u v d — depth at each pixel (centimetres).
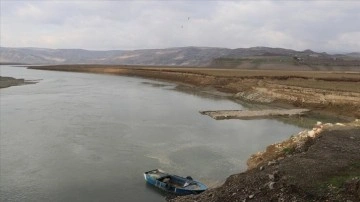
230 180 2253
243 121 4950
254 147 3581
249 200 1911
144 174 2755
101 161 3173
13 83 9825
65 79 12244
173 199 2316
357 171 2000
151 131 4228
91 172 2925
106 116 5119
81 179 2786
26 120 4772
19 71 17462
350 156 2281
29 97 7069
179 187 2489
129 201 2419
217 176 2806
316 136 2873
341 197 1709
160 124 4628
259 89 7444
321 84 7069
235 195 2017
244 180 2139
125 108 5866
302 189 1827
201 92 8625
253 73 11362
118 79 12694
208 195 2181
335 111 5406
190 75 11356
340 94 5694
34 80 11431
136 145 3641
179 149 3506
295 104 6194
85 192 2559
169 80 11975
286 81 7956
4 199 2450
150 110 5728
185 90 9062
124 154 3356
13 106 5919
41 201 2423
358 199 1666
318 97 5950
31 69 19450
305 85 6850
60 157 3278
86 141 3778
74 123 4619
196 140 3841
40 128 4328
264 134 4153
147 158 3241
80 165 3080
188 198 2256
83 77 13525
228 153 3378
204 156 3291
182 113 5503
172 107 6106
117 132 4162
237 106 6359
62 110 5569
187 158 3238
